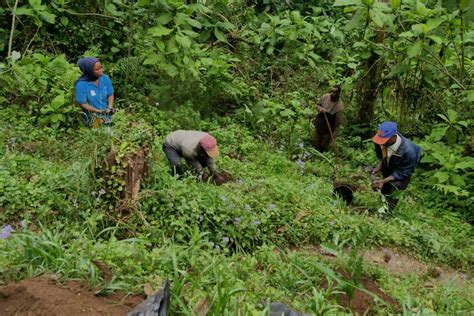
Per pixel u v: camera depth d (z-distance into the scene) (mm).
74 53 10859
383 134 7742
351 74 12844
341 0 8977
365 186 8875
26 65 9055
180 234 5879
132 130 6336
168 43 9680
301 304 4461
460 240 7852
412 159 7902
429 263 7023
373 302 5035
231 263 5133
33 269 3918
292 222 6707
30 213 5578
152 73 10680
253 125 10852
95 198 5793
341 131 11484
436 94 10836
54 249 4102
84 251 4227
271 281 5055
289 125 10805
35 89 8750
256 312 3773
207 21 11055
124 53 11070
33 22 10172
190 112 9875
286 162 9438
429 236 7352
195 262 4668
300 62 12773
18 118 8578
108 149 5902
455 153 9438
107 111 8312
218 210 6230
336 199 7879
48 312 3389
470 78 10109
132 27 10586
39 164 6656
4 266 3898
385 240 7055
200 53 10391
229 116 11047
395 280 6051
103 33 11031
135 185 5922
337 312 4414
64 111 8438
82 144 6414
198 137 7258
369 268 5988
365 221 7188
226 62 11273
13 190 5707
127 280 3939
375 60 11070
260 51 12789
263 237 6344
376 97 11688
